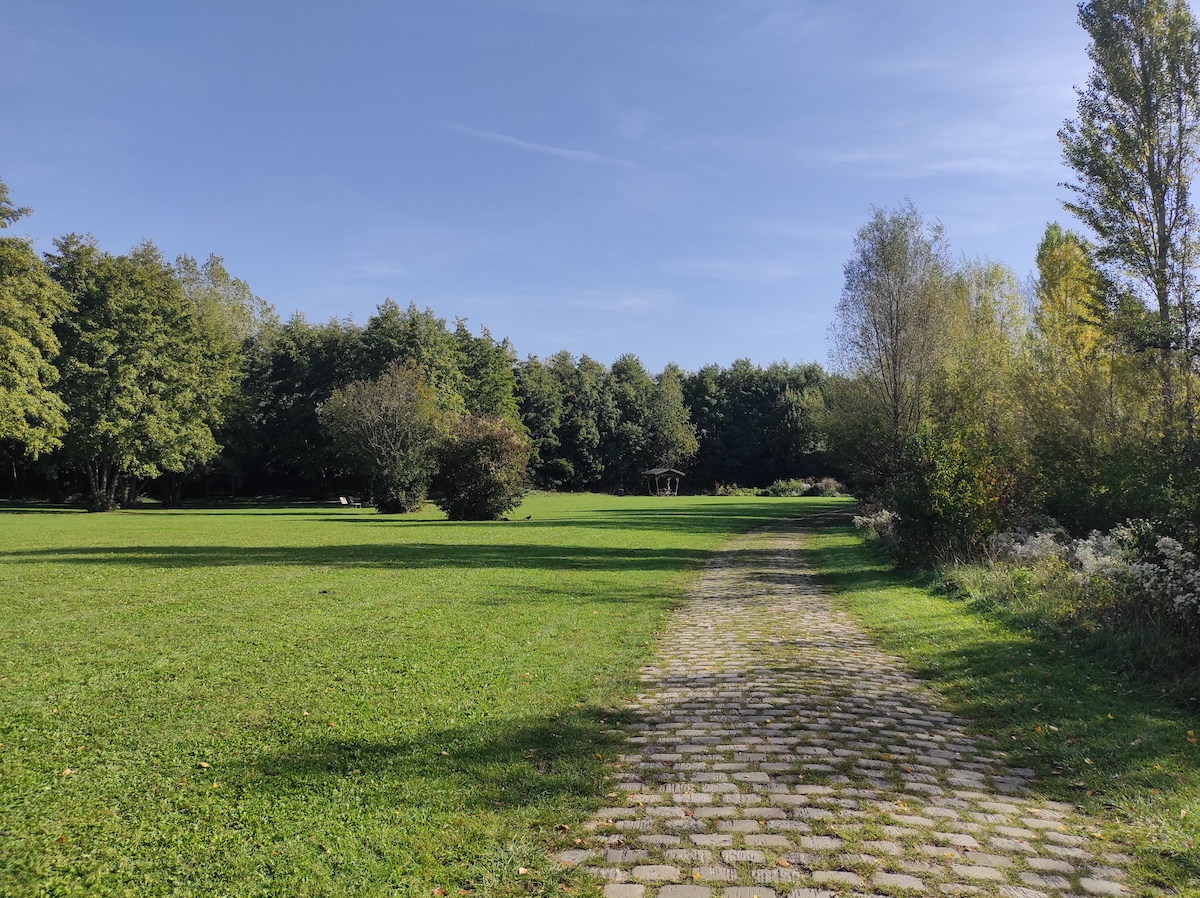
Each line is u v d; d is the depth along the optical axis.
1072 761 4.96
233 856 3.69
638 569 16.52
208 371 51.91
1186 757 4.88
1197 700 6.04
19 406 33.91
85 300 44.16
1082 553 10.55
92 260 44.22
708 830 3.98
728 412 95.38
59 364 42.84
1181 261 12.39
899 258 26.66
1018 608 9.87
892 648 8.80
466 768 4.86
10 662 7.55
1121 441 12.97
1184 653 7.05
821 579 15.32
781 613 11.28
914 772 4.85
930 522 15.05
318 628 9.45
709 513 42.00
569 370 95.44
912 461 16.05
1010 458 15.49
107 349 42.91
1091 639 7.93
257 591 12.29
